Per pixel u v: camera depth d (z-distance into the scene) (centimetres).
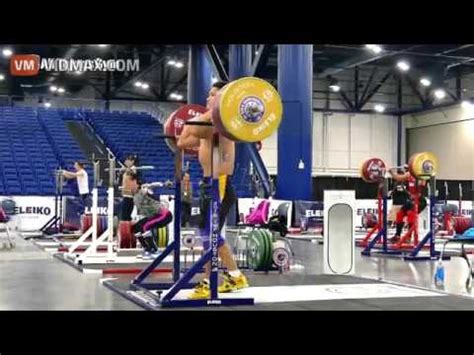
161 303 429
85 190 1158
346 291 527
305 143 1389
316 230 1380
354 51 1956
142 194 800
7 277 611
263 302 460
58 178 1251
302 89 1387
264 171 1455
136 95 2508
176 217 504
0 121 2000
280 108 429
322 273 675
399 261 845
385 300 479
